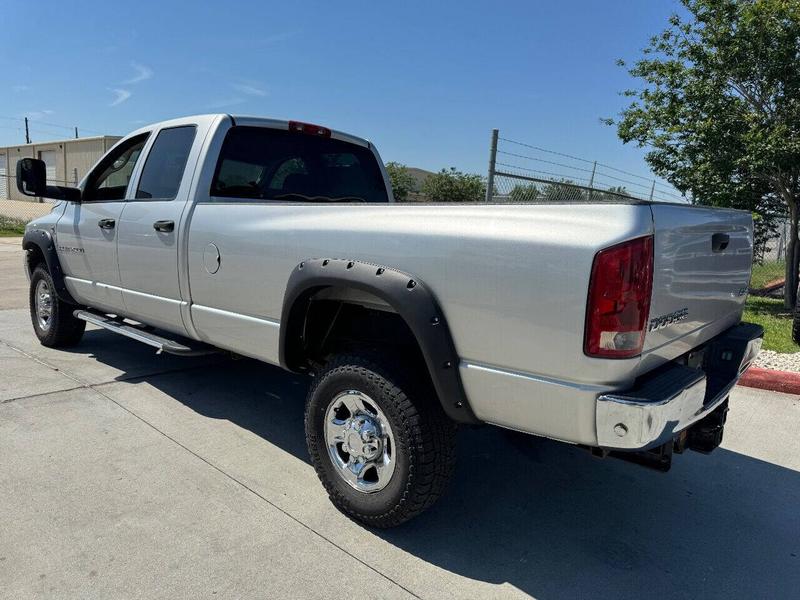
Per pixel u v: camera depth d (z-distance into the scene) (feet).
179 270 12.34
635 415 6.75
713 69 30.14
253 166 13.28
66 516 9.29
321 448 9.73
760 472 12.14
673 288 7.67
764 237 41.70
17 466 10.80
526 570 8.61
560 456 12.59
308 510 9.83
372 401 8.89
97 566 8.15
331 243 9.26
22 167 14.79
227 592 7.78
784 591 8.44
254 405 14.39
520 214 7.50
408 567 8.52
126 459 11.29
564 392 7.16
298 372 10.76
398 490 8.68
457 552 8.94
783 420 14.94
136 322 15.44
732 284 10.04
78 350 18.40
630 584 8.43
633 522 10.09
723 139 29.84
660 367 7.94
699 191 31.71
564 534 9.61
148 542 8.73
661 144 32.60
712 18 30.45
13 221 76.59
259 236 10.44
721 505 10.80
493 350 7.68
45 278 17.56
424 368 8.85
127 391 14.89
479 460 12.27
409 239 8.30
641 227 6.82
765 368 18.31
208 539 8.89
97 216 14.94
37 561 8.20
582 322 6.91
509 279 7.40
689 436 9.44
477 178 83.25
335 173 15.38
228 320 11.37
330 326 10.25
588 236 6.91
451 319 7.97
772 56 28.37
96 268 15.24
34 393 14.43
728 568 8.92
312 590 7.92
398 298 8.27
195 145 12.70
